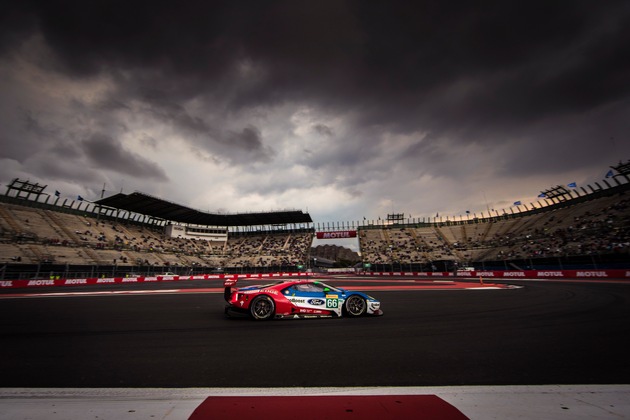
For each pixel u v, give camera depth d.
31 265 26.11
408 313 7.18
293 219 58.47
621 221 29.27
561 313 6.84
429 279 29.23
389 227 58.59
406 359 3.48
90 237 38.72
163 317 6.95
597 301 8.95
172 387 2.65
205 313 7.62
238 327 5.62
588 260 23.78
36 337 4.87
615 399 2.25
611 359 3.41
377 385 2.66
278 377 2.90
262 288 6.71
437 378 2.83
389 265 43.41
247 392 2.49
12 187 36.19
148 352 3.92
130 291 16.55
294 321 6.20
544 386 2.55
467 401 2.24
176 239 54.28
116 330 5.42
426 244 50.66
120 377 2.94
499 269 32.06
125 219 49.19
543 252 33.38
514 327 5.34
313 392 2.48
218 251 55.84
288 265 47.88
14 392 2.52
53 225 36.69
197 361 3.49
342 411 2.08
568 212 38.44
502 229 46.34
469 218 53.84
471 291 13.67
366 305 6.70
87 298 12.17
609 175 34.25
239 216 56.00
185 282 30.72
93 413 2.08
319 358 3.56
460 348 3.97
